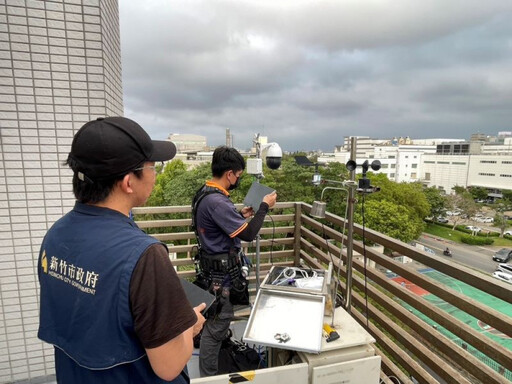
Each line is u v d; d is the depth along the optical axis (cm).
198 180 1769
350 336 156
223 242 185
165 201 1925
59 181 225
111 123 75
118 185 77
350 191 191
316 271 195
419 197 2189
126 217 80
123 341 68
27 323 228
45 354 233
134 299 66
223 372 194
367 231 237
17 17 204
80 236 74
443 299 169
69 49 216
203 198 185
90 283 68
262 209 192
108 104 241
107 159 72
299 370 142
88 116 226
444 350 169
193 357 228
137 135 77
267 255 371
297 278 188
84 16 216
